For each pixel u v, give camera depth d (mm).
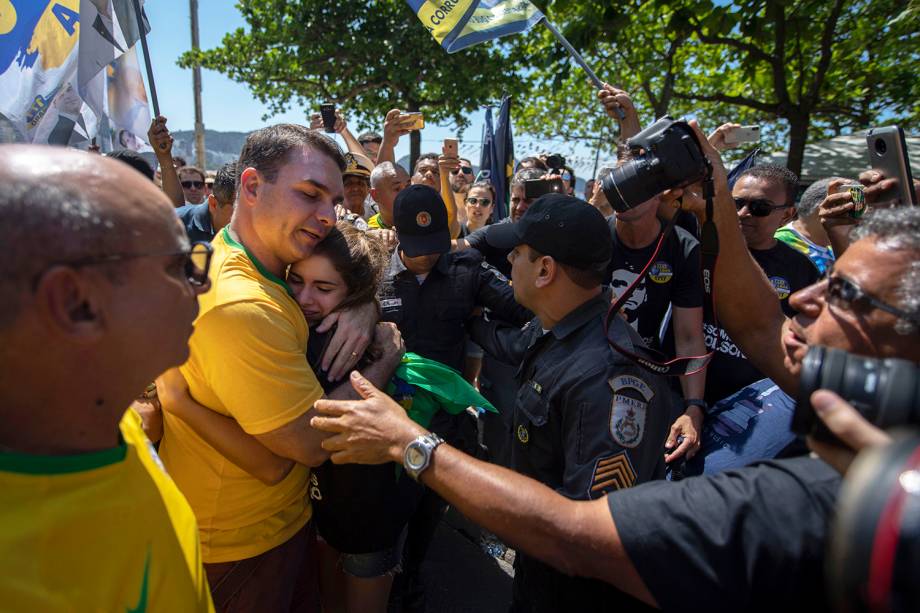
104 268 846
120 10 4023
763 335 1761
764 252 2793
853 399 828
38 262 782
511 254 1803
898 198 1918
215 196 3102
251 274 1622
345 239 1807
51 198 792
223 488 1656
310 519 1967
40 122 3863
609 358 1518
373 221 4227
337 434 1582
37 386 846
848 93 10117
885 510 592
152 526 1008
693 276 2648
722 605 968
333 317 1778
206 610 1159
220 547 1680
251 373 1489
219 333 1473
